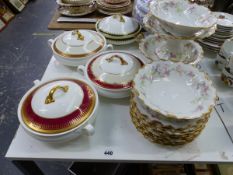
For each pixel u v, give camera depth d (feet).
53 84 1.97
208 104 1.69
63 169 3.74
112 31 2.74
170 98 1.80
